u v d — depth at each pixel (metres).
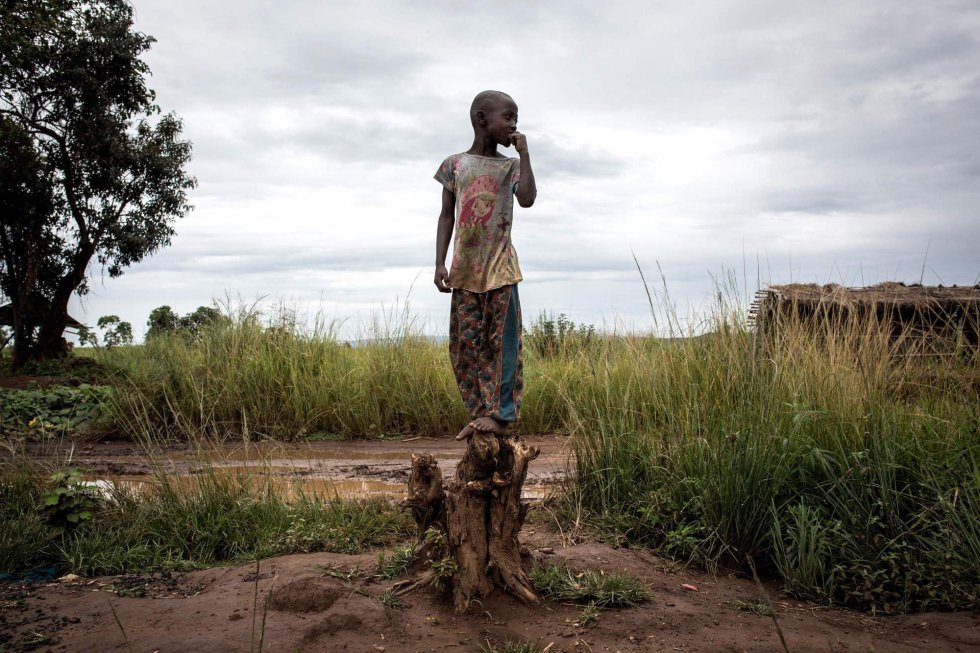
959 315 8.30
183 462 8.52
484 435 3.90
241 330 12.48
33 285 19.27
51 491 5.39
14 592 4.29
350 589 3.96
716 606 4.09
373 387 11.57
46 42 17.56
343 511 5.57
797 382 5.74
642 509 5.15
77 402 12.20
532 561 4.28
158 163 19.80
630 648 3.46
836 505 4.81
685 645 3.51
